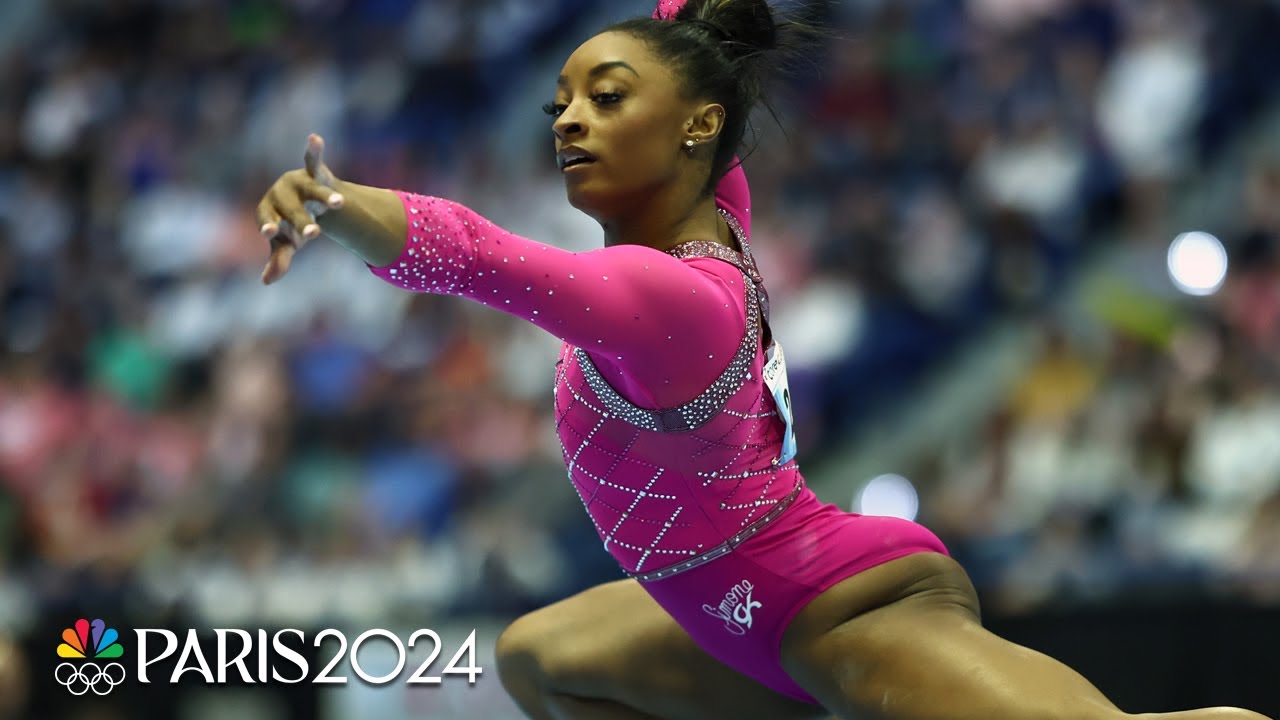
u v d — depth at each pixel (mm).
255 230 23547
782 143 21531
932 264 20141
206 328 21609
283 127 25375
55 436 19375
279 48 26719
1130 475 16062
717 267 6309
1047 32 22344
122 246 23672
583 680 7656
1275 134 20625
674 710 7512
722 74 6543
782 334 19609
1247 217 19359
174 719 11891
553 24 26500
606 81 6344
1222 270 18359
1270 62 21344
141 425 19547
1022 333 19266
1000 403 18312
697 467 6371
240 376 19672
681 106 6422
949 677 6074
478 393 19203
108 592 15625
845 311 19766
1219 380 16625
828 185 21422
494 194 23344
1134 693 11141
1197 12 21828
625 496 6574
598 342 5770
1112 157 20797
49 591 15719
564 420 6617
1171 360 17141
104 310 22266
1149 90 21234
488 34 26359
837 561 6523
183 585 16250
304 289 21406
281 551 17266
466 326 19891
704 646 6977
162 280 22812
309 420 19328
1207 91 21156
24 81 27141
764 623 6625
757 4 6879
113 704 11867
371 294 21141
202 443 19141
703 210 6617
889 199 21062
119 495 18609
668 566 6711
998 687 5941
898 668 6234
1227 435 16031
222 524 17766
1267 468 15648
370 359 20016
